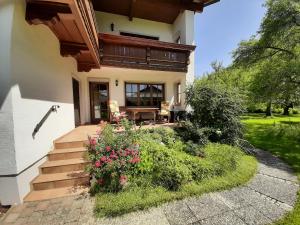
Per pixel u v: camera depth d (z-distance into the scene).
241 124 5.93
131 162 3.32
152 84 9.73
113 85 8.98
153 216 2.54
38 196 2.96
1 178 2.69
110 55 6.98
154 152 3.83
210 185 3.32
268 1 8.98
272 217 2.51
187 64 8.15
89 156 3.34
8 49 2.62
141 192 3.03
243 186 3.48
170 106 9.89
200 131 5.40
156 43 7.40
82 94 8.23
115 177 3.14
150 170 3.44
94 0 7.93
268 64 9.51
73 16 2.96
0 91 2.62
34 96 3.34
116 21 9.02
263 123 12.63
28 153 3.07
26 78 3.07
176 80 9.80
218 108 5.82
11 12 2.63
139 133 4.60
